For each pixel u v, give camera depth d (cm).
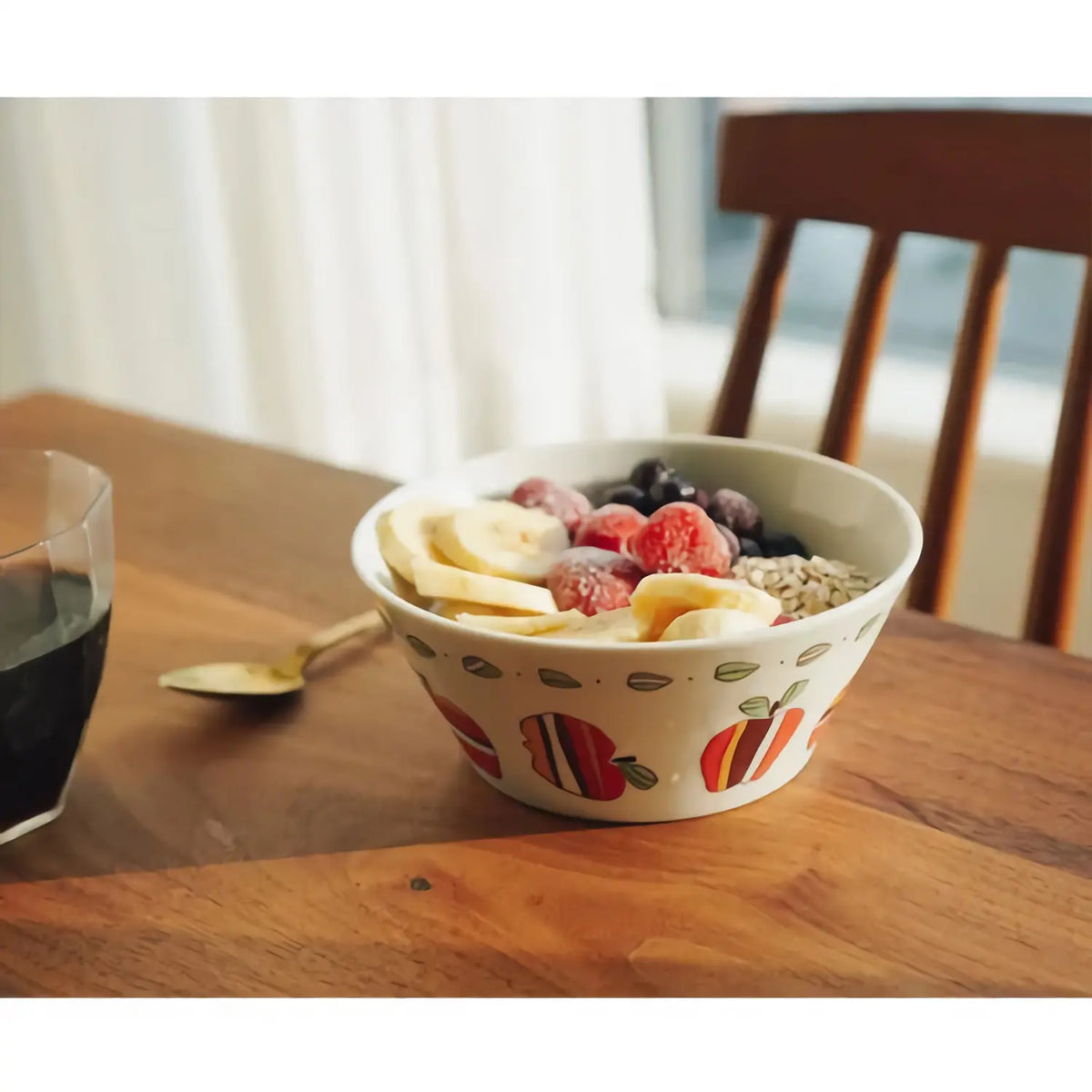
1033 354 162
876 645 62
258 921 45
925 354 169
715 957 42
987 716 56
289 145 145
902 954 42
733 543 53
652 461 59
